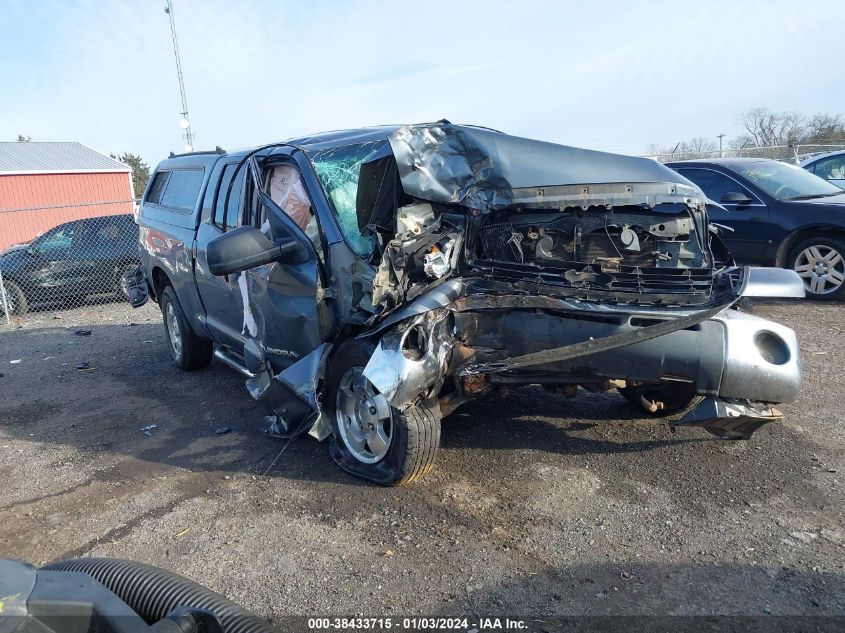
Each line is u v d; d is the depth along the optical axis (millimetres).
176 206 6695
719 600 2955
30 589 1876
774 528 3516
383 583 3170
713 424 3951
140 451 4965
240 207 5355
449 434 4777
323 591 3133
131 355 8156
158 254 6844
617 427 4836
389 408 3922
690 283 3961
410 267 3891
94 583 1979
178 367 7230
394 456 3932
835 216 8406
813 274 8742
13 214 26188
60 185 27484
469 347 3930
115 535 3758
